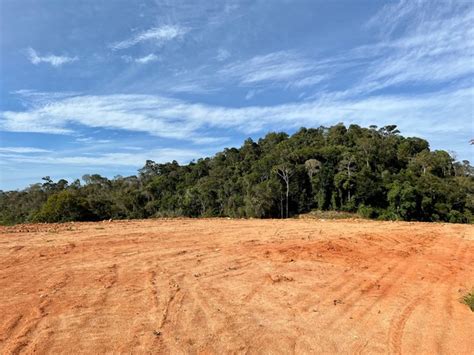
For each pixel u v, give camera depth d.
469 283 8.76
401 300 7.41
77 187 63.44
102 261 9.71
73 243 11.85
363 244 12.87
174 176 66.12
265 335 5.62
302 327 5.96
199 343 5.30
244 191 48.81
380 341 5.53
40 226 16.28
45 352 4.94
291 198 44.94
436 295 7.80
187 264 9.61
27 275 8.37
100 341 5.28
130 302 6.83
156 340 5.35
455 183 46.12
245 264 9.78
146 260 9.91
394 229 16.67
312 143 59.41
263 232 14.86
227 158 65.50
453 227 18.22
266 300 7.15
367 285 8.32
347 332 5.82
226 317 6.25
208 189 53.09
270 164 48.50
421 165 51.53
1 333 5.46
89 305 6.63
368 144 51.12
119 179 71.25
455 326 6.14
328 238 13.66
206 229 15.43
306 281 8.45
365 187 41.69
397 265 10.27
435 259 11.14
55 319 6.00
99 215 34.19
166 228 15.56
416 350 5.27
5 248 11.02
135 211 55.09
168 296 7.19
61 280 8.02
